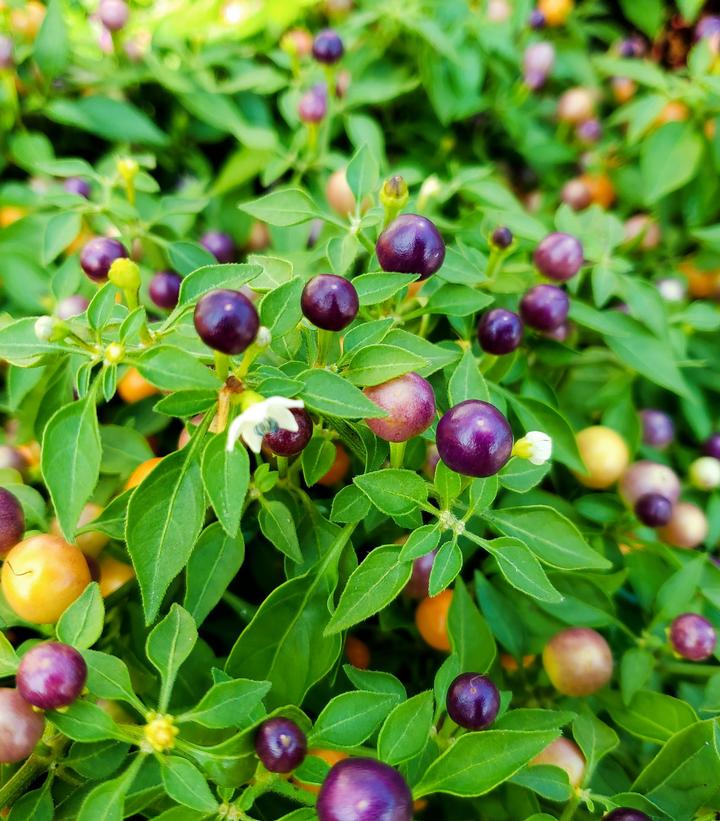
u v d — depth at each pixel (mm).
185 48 356
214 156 374
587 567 187
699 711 221
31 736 167
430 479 227
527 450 182
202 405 163
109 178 275
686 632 224
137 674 206
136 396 257
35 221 294
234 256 314
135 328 173
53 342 174
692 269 350
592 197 369
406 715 165
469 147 386
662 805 192
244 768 161
